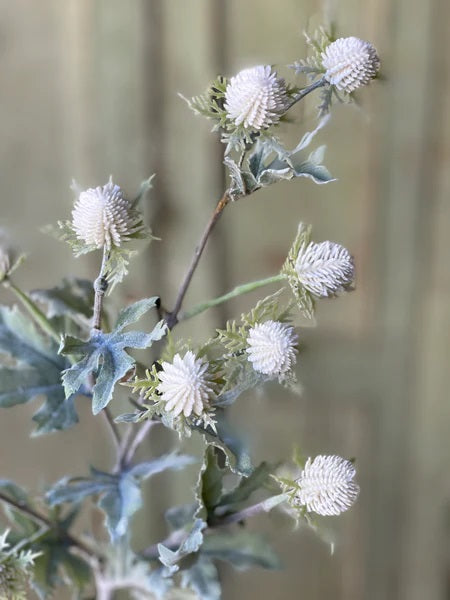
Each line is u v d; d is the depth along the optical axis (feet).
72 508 1.75
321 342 2.43
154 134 2.17
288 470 1.55
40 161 2.18
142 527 2.42
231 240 2.29
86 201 1.25
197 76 2.13
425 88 2.25
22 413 2.37
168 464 1.56
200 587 1.58
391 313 2.44
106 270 1.29
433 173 2.34
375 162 2.30
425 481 2.62
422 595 2.73
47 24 2.09
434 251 2.41
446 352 2.49
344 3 2.06
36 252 2.22
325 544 2.65
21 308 1.89
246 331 1.29
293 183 2.29
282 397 2.39
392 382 2.50
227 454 1.27
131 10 2.08
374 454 2.57
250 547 1.73
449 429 2.56
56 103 2.15
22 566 1.47
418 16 2.19
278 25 2.03
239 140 1.25
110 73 2.13
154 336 1.21
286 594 2.67
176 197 2.22
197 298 2.28
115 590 1.86
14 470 2.41
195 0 2.08
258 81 1.21
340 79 1.26
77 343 1.24
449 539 2.68
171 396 1.20
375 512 2.64
